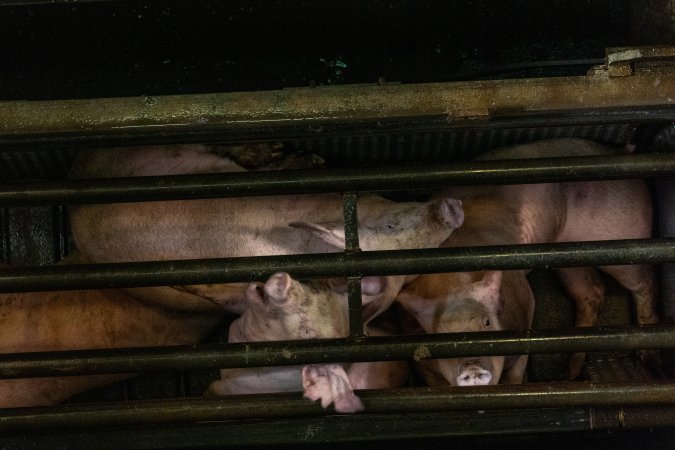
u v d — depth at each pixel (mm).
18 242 2941
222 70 2891
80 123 2111
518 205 2820
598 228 2883
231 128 2131
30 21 2613
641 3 2387
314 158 2537
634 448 2510
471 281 2666
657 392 2184
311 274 2119
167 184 2113
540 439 2541
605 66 2168
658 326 2162
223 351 2121
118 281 2105
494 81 2158
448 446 2531
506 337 2139
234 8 2637
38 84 2867
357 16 2711
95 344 2574
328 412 2168
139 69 2875
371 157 2729
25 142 2123
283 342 2129
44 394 2586
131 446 2279
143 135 2131
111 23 2658
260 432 2273
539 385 2199
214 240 2404
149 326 2652
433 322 2590
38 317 2549
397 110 2135
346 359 2125
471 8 2721
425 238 2354
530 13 2758
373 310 2504
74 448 2277
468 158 2814
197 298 2555
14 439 2285
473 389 2184
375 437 2271
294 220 2408
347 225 2137
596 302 2979
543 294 3031
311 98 2135
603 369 2938
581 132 2760
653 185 2850
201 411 2168
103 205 2416
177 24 2695
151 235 2402
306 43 2840
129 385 2918
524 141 2785
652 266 2910
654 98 2156
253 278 2121
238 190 2121
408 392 2182
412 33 2828
